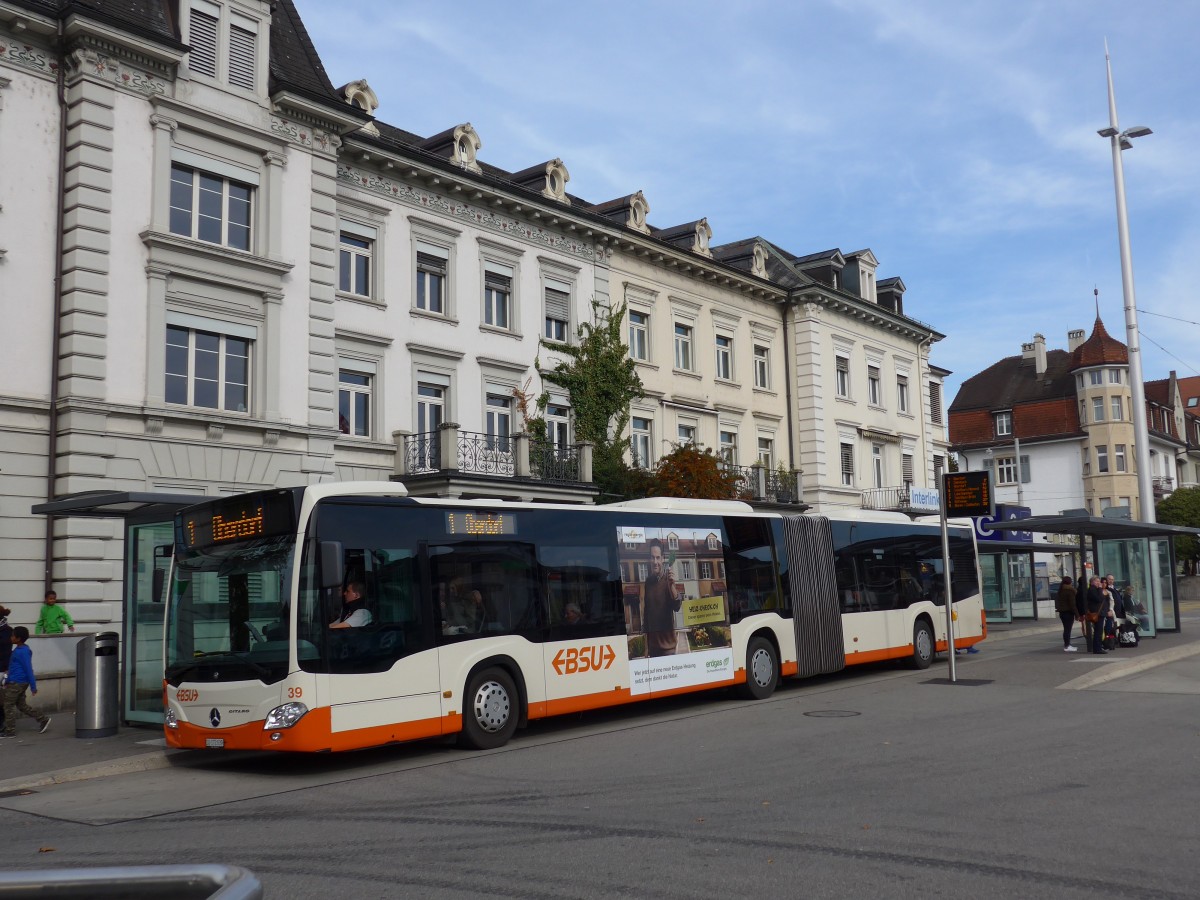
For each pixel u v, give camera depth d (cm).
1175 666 1986
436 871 673
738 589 1716
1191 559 6638
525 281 2969
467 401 2769
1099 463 6975
